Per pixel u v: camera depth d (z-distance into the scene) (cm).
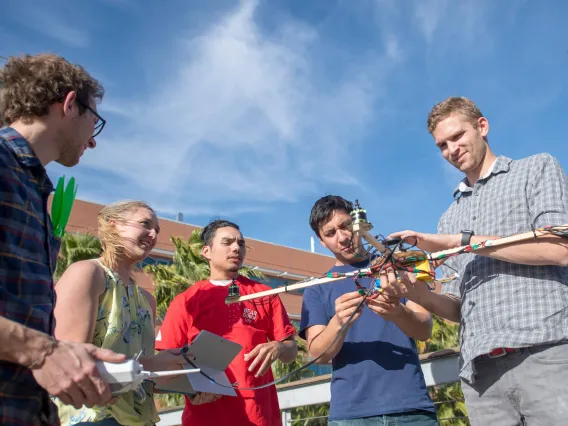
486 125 292
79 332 235
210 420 304
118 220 287
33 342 145
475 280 271
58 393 145
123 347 257
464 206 301
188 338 328
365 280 335
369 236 264
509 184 273
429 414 305
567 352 238
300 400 449
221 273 357
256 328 337
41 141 186
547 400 235
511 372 248
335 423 310
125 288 273
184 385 261
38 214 171
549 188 255
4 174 157
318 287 348
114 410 242
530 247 237
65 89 190
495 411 255
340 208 346
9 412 147
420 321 308
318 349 309
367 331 321
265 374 326
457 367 355
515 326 249
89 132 200
